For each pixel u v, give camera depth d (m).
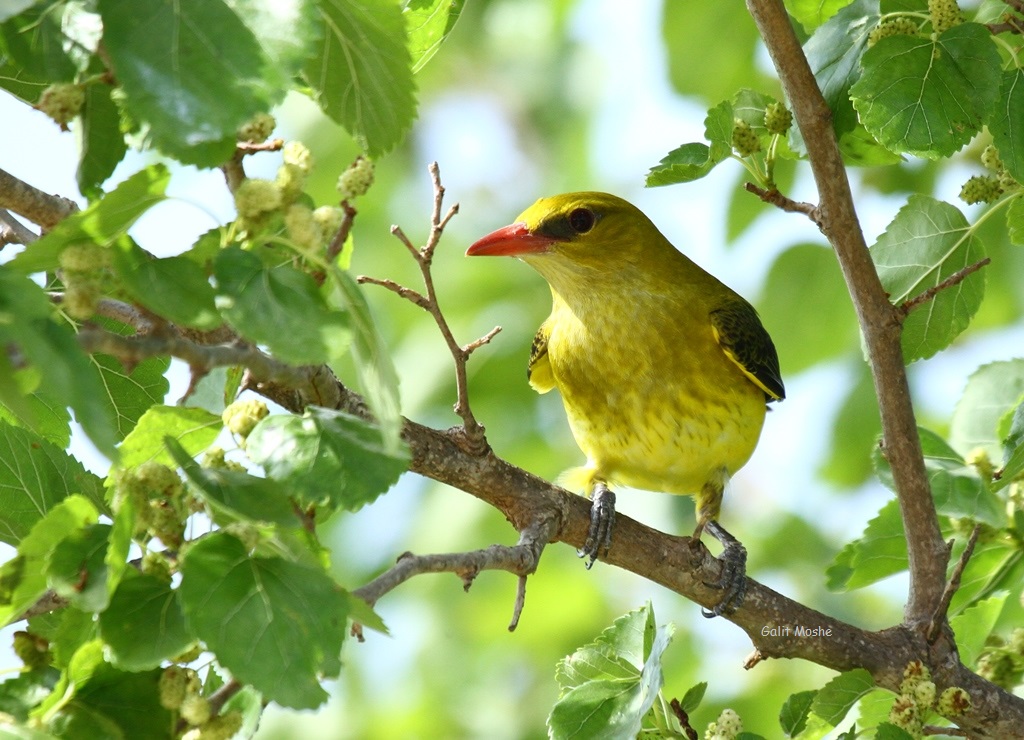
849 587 11.14
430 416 16.73
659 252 13.13
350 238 7.33
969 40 8.73
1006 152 8.77
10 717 5.44
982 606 10.70
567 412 13.37
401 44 6.43
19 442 7.47
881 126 8.59
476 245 13.03
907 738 8.16
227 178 6.14
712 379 12.73
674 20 16.22
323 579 5.50
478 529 16.56
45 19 5.72
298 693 5.23
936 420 17.80
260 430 6.05
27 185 7.95
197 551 5.44
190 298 5.50
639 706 8.28
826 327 16.44
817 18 11.45
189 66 5.22
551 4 19.33
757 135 10.10
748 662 10.65
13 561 5.70
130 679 5.71
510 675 17.77
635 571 10.54
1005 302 16.58
